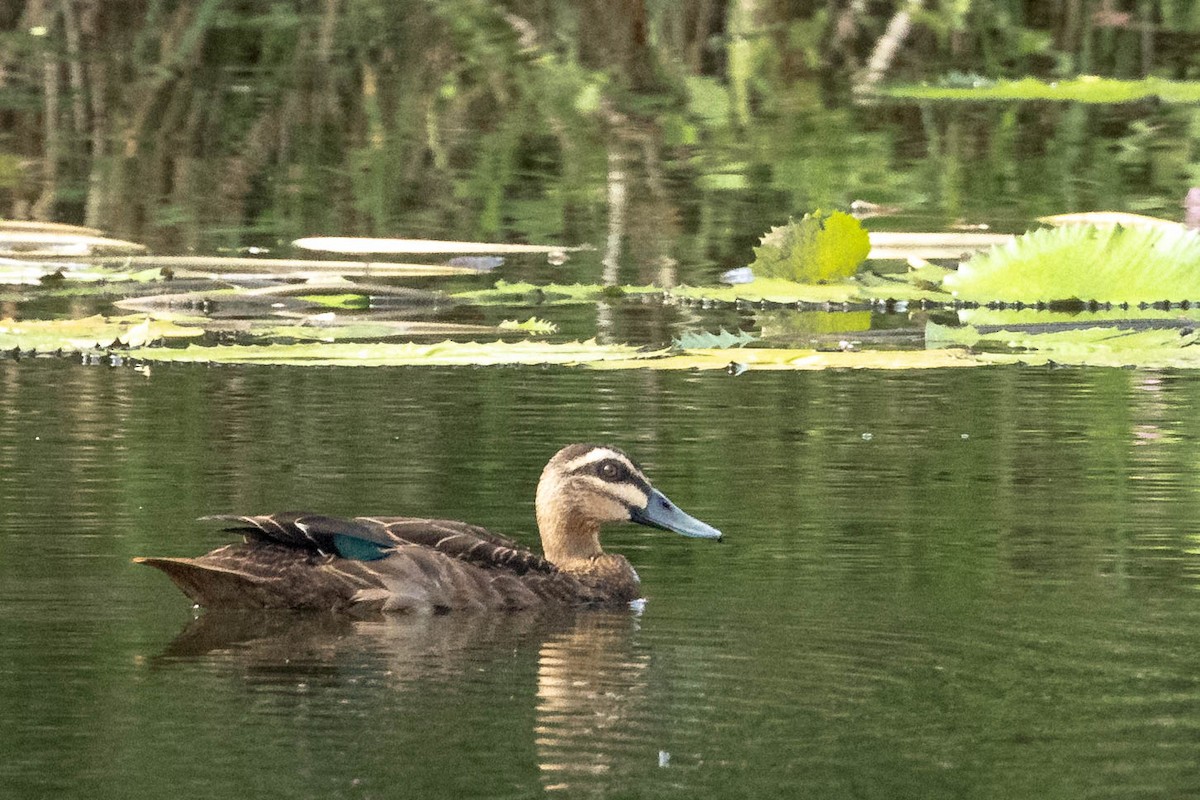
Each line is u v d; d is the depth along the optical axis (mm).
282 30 31312
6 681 8859
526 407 15039
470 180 24766
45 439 13727
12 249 20984
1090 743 7996
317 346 16500
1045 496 12453
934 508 12141
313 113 28094
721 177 25016
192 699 8625
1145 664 9070
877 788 7480
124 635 9656
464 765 7734
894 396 15641
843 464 13312
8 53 30078
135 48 30641
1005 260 19500
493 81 29875
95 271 20016
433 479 12773
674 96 29766
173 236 21828
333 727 8211
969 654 9258
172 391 15453
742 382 16219
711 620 10008
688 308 19375
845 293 19078
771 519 11945
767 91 30453
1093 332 18141
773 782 7547
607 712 8414
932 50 32469
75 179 24531
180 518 11703
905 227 22203
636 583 10859
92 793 7414
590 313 18906
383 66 30438
